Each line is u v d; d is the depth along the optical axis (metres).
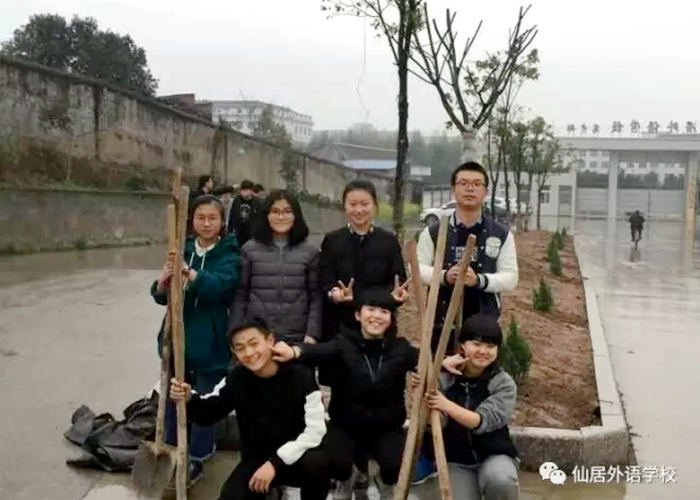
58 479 4.88
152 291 4.72
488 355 4.14
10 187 17.95
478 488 4.18
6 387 6.79
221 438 5.54
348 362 4.22
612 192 51.59
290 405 4.00
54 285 13.26
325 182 35.84
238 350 3.94
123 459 4.97
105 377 7.19
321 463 3.98
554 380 7.36
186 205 4.27
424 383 3.91
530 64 20.75
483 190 4.70
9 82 18.33
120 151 22.22
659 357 9.57
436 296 3.92
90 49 32.34
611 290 16.12
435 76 10.78
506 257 4.71
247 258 4.96
